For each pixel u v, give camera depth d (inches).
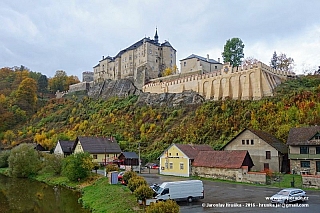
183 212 1005.2
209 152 2031.3
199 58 4153.5
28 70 7559.1
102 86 5319.9
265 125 2471.7
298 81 3125.0
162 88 4136.3
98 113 4379.9
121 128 3646.7
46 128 4601.4
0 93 6013.8
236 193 1349.7
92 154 2751.0
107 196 1402.6
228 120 2775.6
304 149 1829.5
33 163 2600.9
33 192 1797.5
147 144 3115.2
